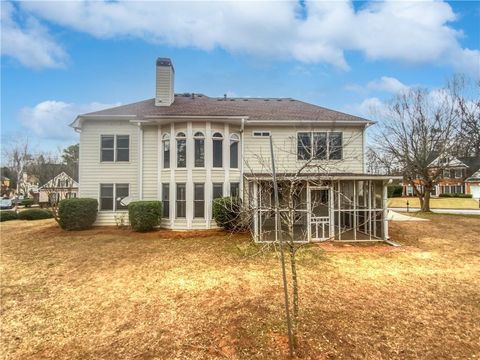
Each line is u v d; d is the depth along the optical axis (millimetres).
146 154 15344
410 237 13422
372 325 5211
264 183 11234
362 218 14359
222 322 5367
